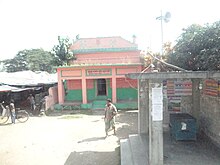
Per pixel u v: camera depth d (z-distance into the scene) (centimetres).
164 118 1219
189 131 912
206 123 958
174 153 773
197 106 1038
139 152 822
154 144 665
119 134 1251
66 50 2350
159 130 664
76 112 2048
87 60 2292
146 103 1034
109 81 2338
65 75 2177
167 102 1216
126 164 757
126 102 2175
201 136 973
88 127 1456
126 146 942
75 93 2400
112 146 1042
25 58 5616
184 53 1036
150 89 665
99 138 1188
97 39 2427
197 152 783
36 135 1288
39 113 1977
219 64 835
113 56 2408
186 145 862
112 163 834
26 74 2747
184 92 1198
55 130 1398
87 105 2148
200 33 958
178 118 936
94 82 2366
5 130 1434
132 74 627
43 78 2878
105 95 2366
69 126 1501
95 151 982
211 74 593
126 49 2389
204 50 888
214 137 875
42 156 949
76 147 1049
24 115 1870
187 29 1097
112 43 2409
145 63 1991
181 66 1055
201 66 920
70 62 2370
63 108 2147
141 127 1036
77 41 2441
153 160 667
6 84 2195
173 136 959
